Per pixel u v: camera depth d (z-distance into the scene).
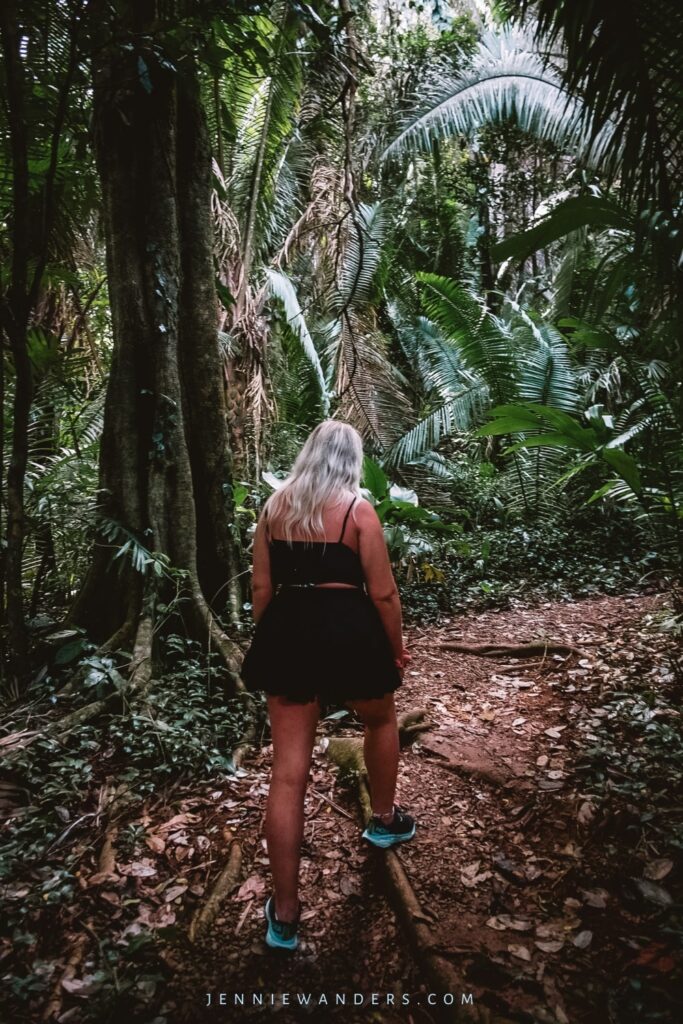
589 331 3.49
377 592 2.09
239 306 6.70
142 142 3.77
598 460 4.21
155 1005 1.78
